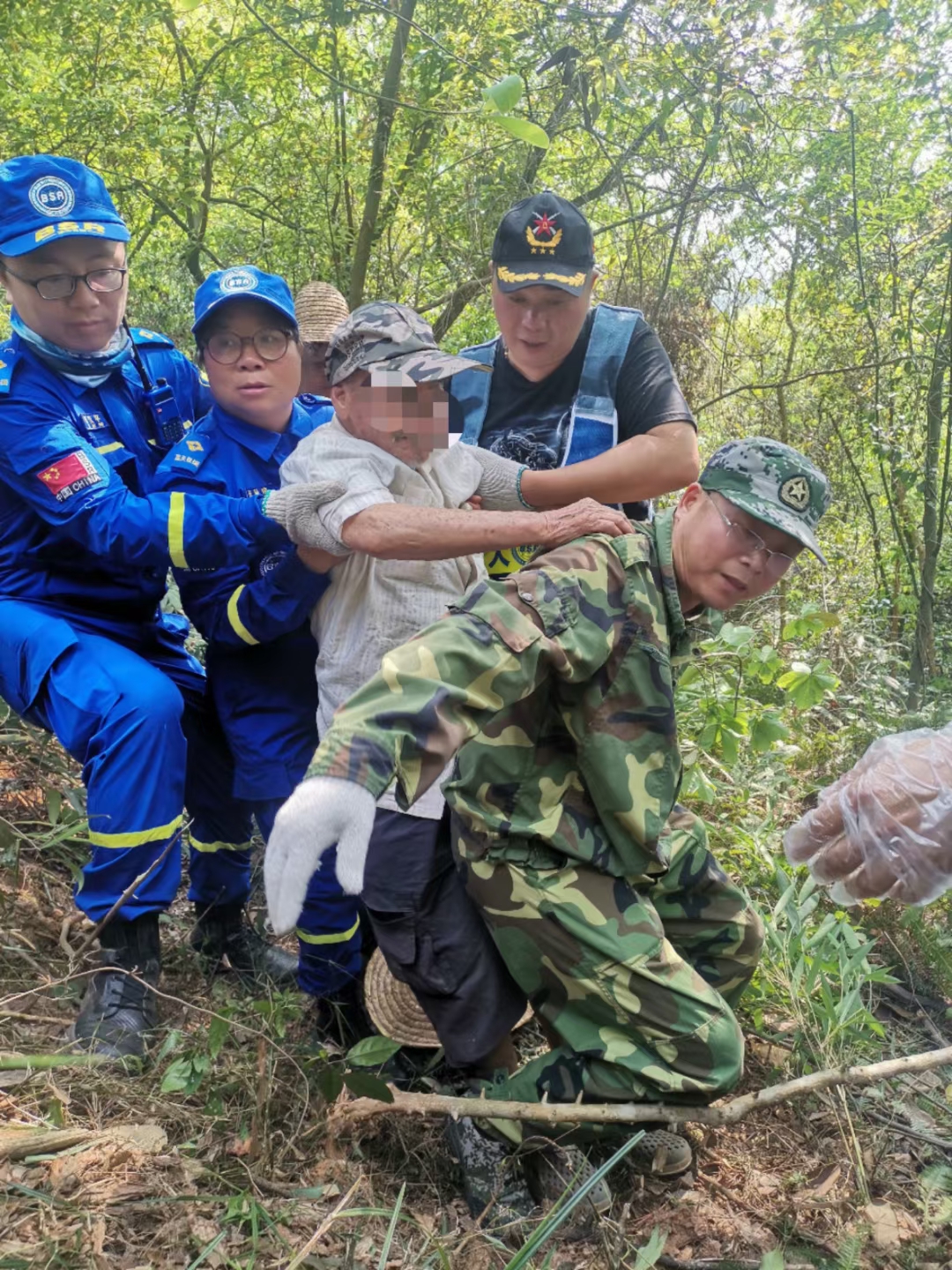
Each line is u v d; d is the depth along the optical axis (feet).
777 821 12.01
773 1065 8.75
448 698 5.60
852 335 23.04
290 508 7.37
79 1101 7.10
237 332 8.51
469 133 21.91
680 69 19.31
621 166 20.71
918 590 20.57
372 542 7.13
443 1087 8.30
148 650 9.26
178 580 8.57
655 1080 6.72
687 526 6.93
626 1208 6.83
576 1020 7.03
